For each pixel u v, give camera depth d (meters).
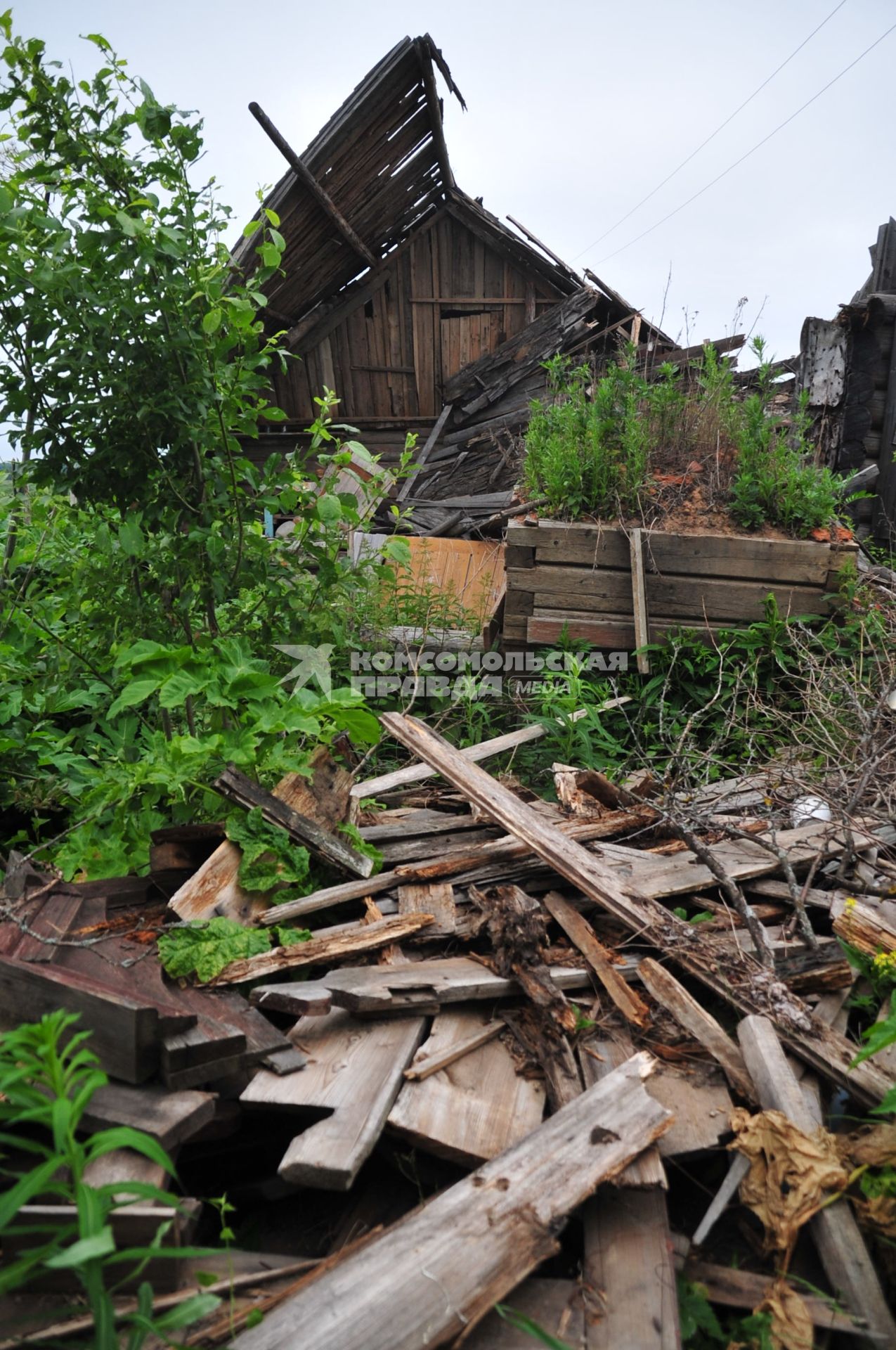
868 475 7.52
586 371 7.27
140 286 3.10
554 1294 1.65
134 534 3.23
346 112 8.54
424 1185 2.04
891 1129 1.95
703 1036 2.27
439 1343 1.45
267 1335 1.45
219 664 3.01
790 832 3.38
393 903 2.86
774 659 5.20
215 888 2.64
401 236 11.02
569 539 5.39
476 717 5.25
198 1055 1.95
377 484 3.94
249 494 3.64
